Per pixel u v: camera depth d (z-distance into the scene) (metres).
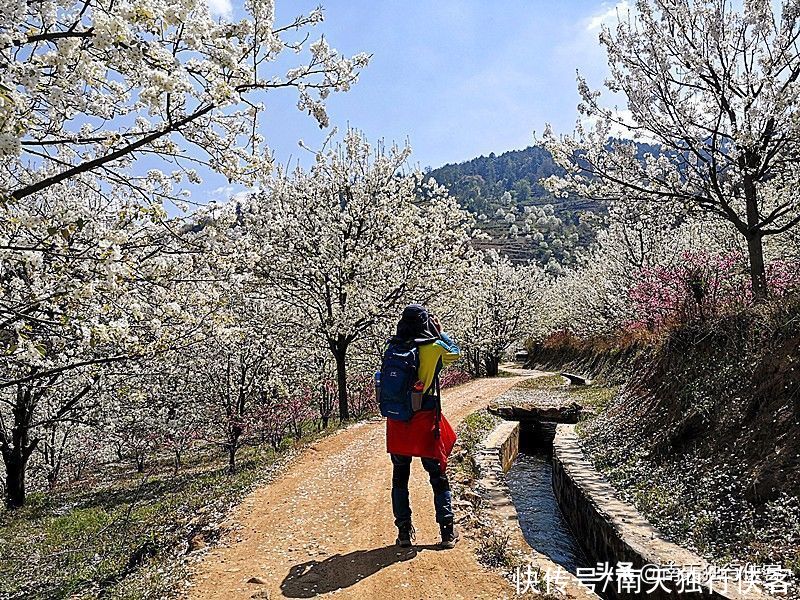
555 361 36.72
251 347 15.50
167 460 22.00
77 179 6.00
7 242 5.23
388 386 5.29
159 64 4.41
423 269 17.73
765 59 9.78
